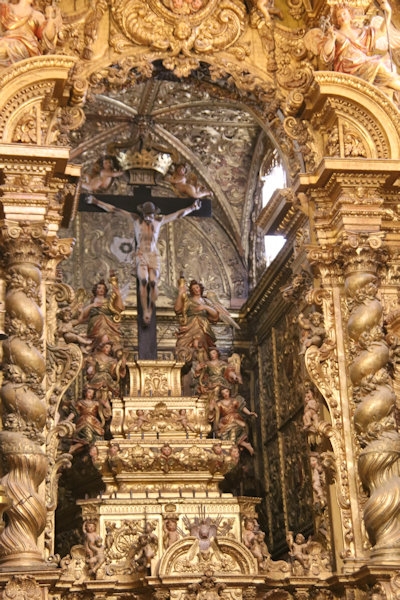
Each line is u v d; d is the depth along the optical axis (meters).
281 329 15.45
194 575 10.90
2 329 11.12
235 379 14.20
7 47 11.68
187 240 17.56
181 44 12.79
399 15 13.45
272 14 13.13
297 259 13.01
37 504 10.29
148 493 12.09
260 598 11.25
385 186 12.25
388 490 10.79
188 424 12.71
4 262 11.26
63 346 11.58
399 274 12.34
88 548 11.11
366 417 11.13
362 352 11.41
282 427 15.02
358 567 11.17
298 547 11.52
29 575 9.95
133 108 16.77
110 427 12.70
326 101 12.27
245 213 17.61
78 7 12.70
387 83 12.61
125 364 13.57
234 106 16.61
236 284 17.47
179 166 15.16
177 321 16.94
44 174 11.36
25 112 11.56
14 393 10.58
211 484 12.41
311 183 12.25
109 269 17.14
